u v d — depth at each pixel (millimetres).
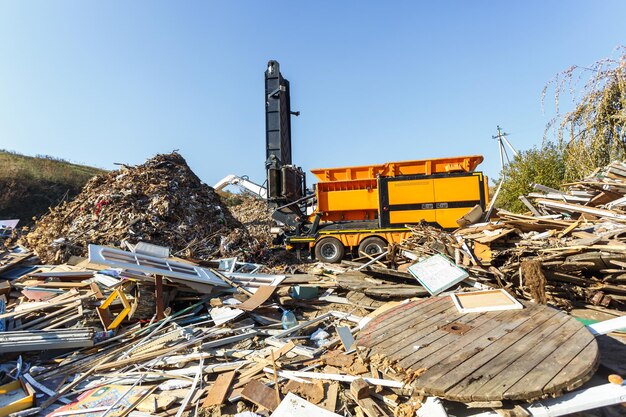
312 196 13156
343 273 7988
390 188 12148
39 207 24344
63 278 7141
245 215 25609
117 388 3969
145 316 5793
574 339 3357
